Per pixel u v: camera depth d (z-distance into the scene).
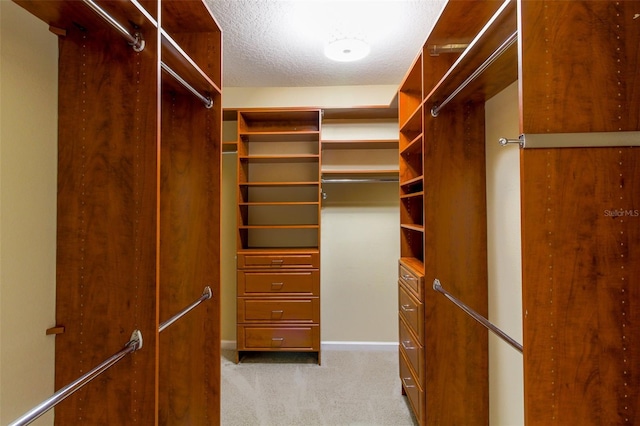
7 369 0.93
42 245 1.04
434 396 1.71
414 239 2.36
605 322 0.85
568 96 0.85
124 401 1.07
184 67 1.33
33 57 1.00
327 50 2.11
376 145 2.97
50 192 1.07
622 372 0.84
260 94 3.00
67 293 1.09
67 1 0.93
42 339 1.04
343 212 3.06
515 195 1.47
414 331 1.87
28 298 0.99
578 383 0.85
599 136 0.84
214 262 1.61
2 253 0.92
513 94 1.48
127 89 1.09
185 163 1.63
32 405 1.00
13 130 0.95
